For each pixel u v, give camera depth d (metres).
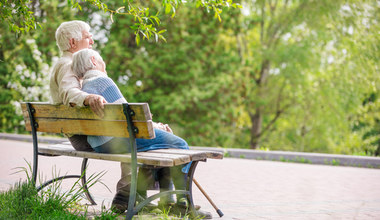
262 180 6.52
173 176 3.38
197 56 19.16
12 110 18.56
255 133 22.08
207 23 19.14
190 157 2.98
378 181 6.80
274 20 20.52
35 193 3.34
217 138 19.70
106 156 3.13
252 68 20.09
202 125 19.45
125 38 18.08
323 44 20.03
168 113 19.34
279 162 9.71
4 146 11.12
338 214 4.02
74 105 3.17
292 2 20.75
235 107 20.38
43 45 17.66
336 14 19.11
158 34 3.51
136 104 2.77
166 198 3.51
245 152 10.48
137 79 18.73
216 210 3.67
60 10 16.98
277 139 22.94
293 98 21.25
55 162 7.63
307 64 19.31
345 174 7.68
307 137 21.97
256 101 20.28
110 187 5.12
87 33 3.76
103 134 3.09
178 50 18.52
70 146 3.85
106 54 17.67
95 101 2.97
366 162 9.02
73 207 3.34
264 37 21.44
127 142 3.25
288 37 20.98
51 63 18.50
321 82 20.53
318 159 9.57
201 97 18.22
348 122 21.52
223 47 20.28
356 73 19.61
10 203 3.18
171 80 19.05
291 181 6.52
